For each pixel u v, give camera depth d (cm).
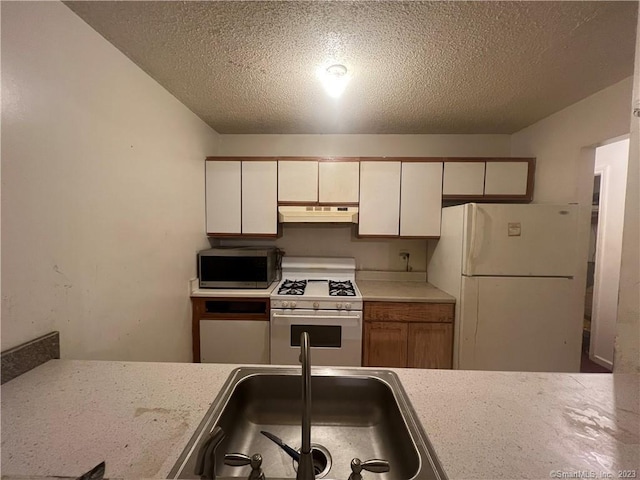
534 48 127
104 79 120
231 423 81
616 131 157
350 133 249
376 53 132
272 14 108
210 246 234
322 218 216
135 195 140
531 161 216
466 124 222
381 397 89
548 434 62
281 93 172
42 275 94
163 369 90
